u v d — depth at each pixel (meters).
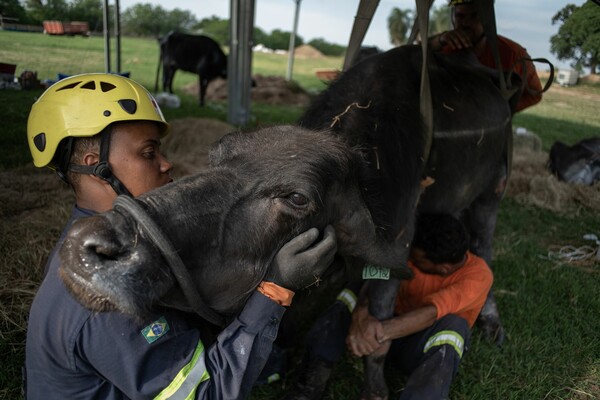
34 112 1.86
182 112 10.41
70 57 8.65
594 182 6.35
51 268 1.64
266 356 1.68
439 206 3.03
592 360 3.22
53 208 4.23
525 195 6.19
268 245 1.66
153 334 1.58
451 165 2.90
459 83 3.07
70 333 1.52
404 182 2.32
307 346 2.83
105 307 1.30
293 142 1.78
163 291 1.41
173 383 1.60
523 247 4.77
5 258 3.43
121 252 1.33
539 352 3.26
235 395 1.63
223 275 1.61
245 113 10.06
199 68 12.09
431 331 2.76
